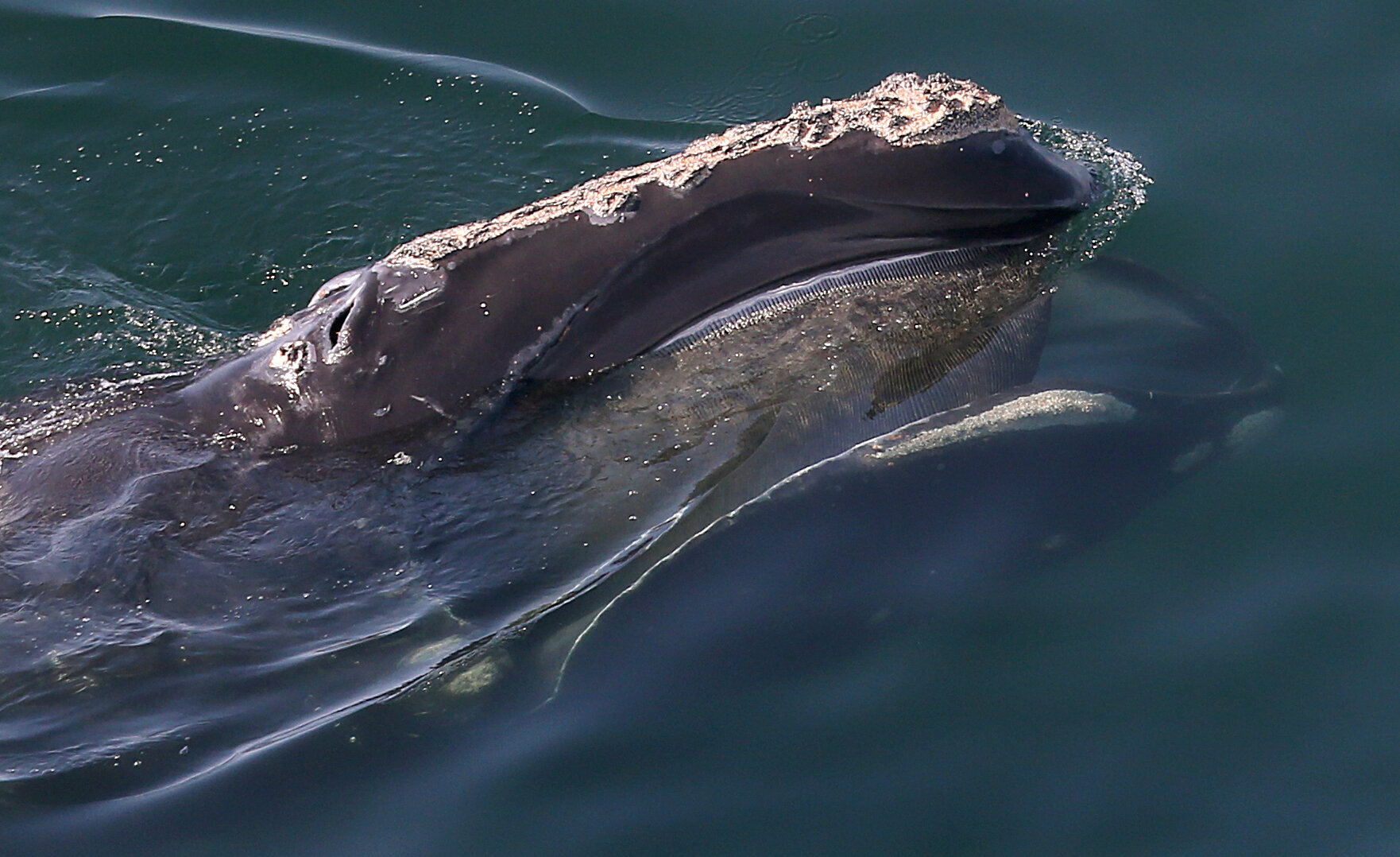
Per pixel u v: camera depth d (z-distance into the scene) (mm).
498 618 21562
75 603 21328
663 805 20547
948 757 21047
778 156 22844
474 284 21953
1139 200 29516
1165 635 22406
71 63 37000
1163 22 34812
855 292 22922
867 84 34875
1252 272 27969
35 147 35188
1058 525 22297
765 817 20391
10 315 31203
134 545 21562
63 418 23703
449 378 21828
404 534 21953
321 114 35875
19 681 20891
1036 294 24000
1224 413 23594
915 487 21875
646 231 22219
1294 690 21703
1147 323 25016
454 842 20141
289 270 32531
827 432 22156
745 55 36219
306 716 20922
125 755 20547
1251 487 24234
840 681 21781
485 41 37344
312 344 22219
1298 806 20500
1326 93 32188
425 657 21297
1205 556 23406
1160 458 22828
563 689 21344
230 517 21875
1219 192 29906
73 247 33062
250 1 38719
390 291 21953
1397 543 23453
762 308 22594
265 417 22359
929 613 22031
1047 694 21766
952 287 23359
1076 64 34188
